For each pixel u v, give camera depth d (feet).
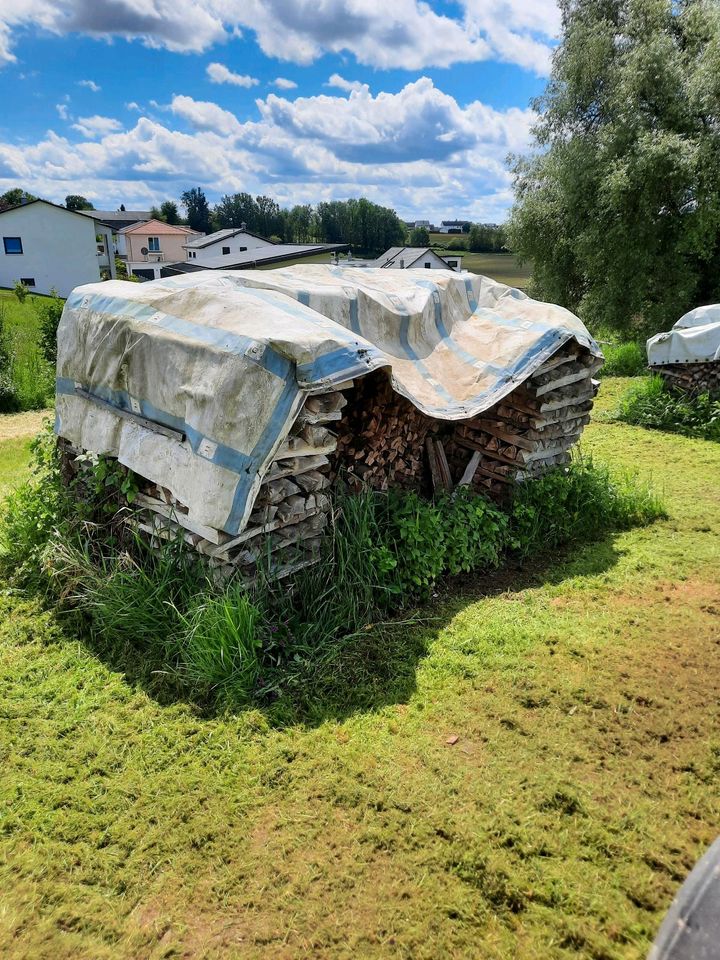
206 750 9.62
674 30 57.06
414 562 14.02
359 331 14.97
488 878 7.64
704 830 8.32
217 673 10.92
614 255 54.60
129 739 9.84
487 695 10.91
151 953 6.92
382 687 11.12
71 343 14.53
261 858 7.95
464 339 17.29
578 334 17.47
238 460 10.73
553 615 13.51
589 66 56.90
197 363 11.42
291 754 9.55
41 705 10.56
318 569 12.85
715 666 11.65
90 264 127.54
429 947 6.94
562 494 17.46
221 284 13.66
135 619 12.01
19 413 38.27
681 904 5.54
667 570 15.53
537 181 64.80
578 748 9.69
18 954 6.90
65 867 7.88
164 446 11.97
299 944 6.99
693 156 48.34
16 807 8.66
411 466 16.39
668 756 9.54
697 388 31.22
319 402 11.41
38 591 13.75
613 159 54.29
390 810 8.60
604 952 6.89
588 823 8.39
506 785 9.00
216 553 11.38
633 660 11.85
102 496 14.16
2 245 120.98
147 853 8.04
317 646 11.86
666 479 22.53
